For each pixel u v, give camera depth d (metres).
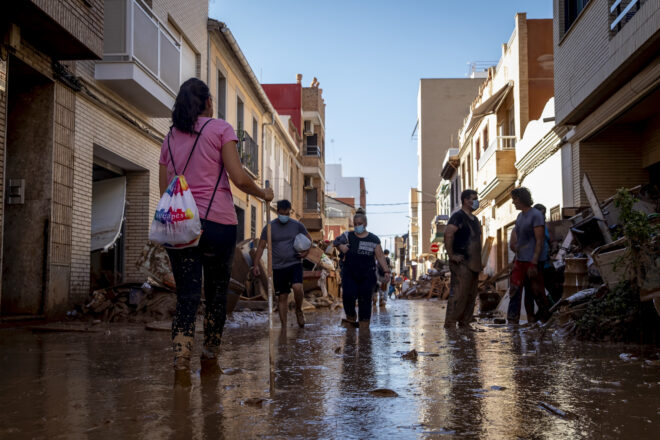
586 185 8.62
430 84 59.88
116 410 2.79
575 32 12.98
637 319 5.89
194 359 4.68
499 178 21.80
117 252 13.88
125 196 13.62
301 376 3.85
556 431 2.43
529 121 21.34
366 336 6.96
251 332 7.60
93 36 9.76
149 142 14.16
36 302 9.42
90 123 11.18
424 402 3.02
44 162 9.66
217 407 2.87
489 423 2.58
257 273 8.56
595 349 5.34
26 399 3.04
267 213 3.97
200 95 3.87
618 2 10.86
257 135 27.58
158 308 9.79
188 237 3.51
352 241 8.79
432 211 61.47
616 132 13.80
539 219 8.46
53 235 9.62
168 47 13.56
